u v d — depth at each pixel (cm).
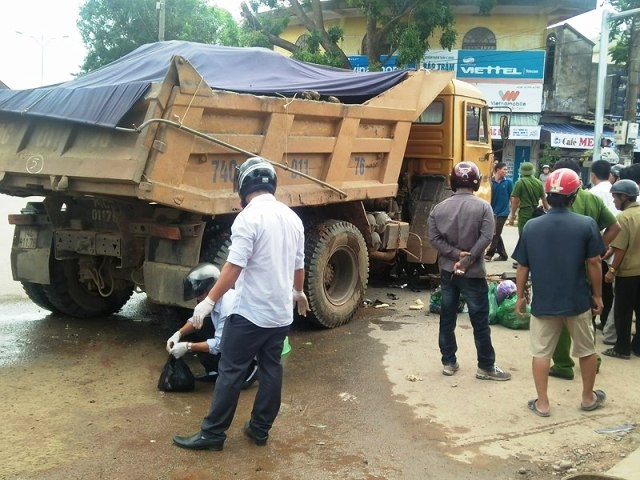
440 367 577
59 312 707
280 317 396
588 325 470
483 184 972
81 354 582
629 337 611
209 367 519
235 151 542
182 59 479
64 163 521
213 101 508
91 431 424
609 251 609
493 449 420
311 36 1934
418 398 503
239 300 392
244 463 390
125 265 587
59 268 673
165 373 496
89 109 505
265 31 2025
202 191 525
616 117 2491
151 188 480
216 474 375
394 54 2161
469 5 2244
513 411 482
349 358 596
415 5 1836
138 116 491
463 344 645
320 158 650
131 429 429
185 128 488
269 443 418
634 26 1617
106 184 504
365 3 1812
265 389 406
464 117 903
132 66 656
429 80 795
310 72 755
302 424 450
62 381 514
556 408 489
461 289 542
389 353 613
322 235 666
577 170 674
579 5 2280
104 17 3056
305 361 585
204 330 535
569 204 468
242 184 404
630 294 603
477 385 533
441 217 545
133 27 3064
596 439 438
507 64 2322
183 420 447
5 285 856
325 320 681
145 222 568
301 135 616
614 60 2461
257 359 411
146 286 564
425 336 672
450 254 540
